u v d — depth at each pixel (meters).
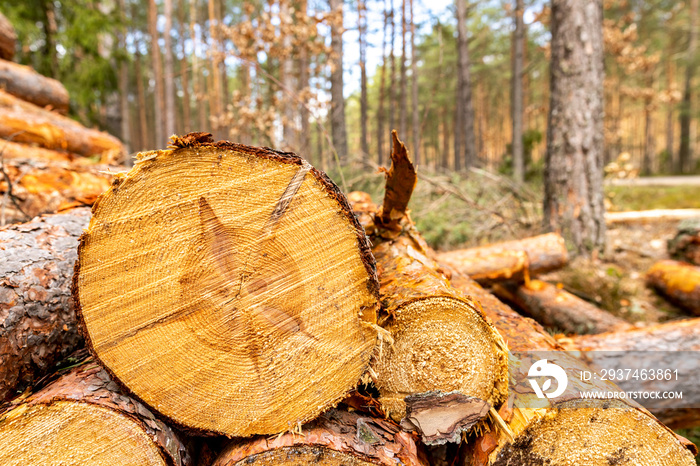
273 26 4.80
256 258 1.09
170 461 1.10
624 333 2.26
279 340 1.12
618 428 1.22
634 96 13.05
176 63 17.47
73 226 1.69
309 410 1.16
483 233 4.30
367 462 1.12
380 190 3.94
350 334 1.18
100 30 8.34
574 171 4.48
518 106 10.74
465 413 1.22
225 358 1.11
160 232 1.05
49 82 5.30
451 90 15.86
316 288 1.13
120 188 1.01
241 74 8.90
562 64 4.48
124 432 1.07
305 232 1.11
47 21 7.89
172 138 1.00
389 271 1.60
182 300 1.08
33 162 2.86
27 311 1.25
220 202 1.06
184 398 1.11
